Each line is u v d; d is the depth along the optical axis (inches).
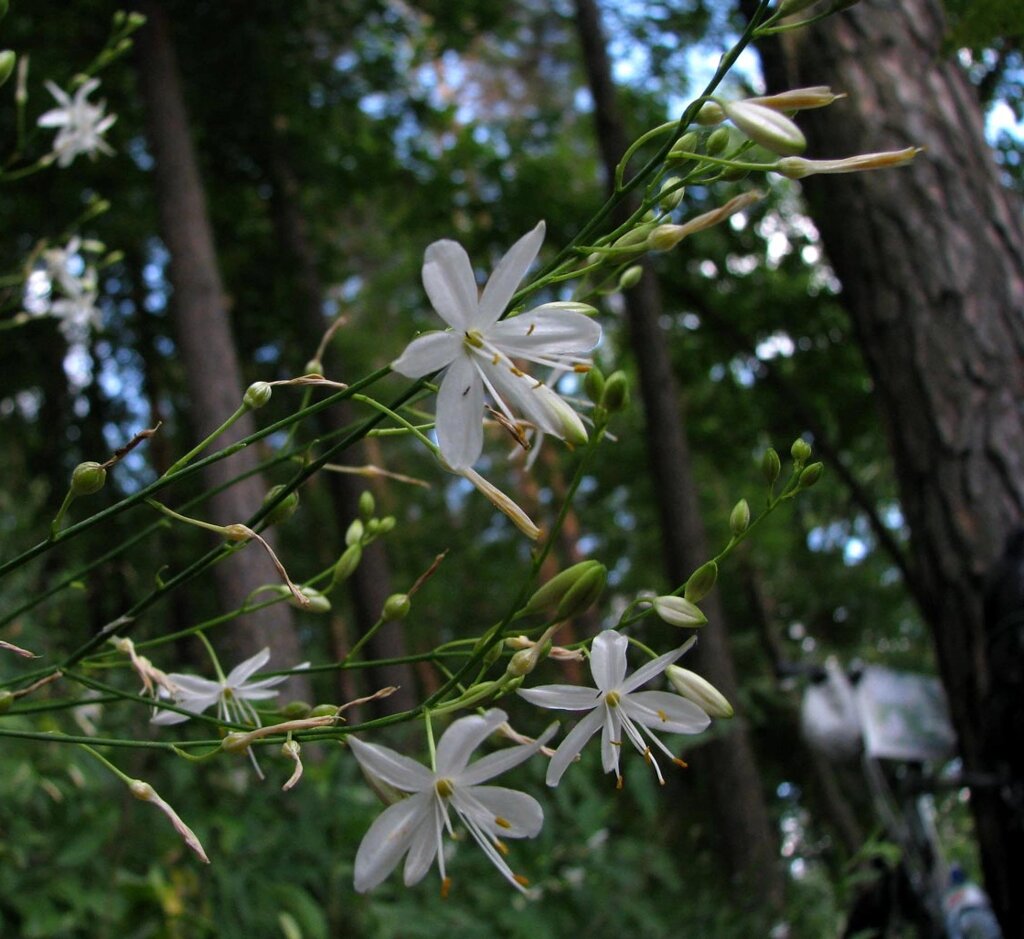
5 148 305.4
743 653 404.5
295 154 374.3
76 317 123.0
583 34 283.6
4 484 254.2
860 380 349.4
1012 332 122.5
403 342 504.1
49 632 172.1
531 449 49.8
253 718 64.3
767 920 178.1
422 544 519.2
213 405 233.8
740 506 49.3
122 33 113.0
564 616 45.7
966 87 131.7
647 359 272.8
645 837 186.5
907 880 137.0
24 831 121.2
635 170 278.2
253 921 127.6
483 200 386.9
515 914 143.5
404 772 46.1
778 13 46.4
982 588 116.1
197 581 339.9
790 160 46.2
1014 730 110.8
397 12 394.6
